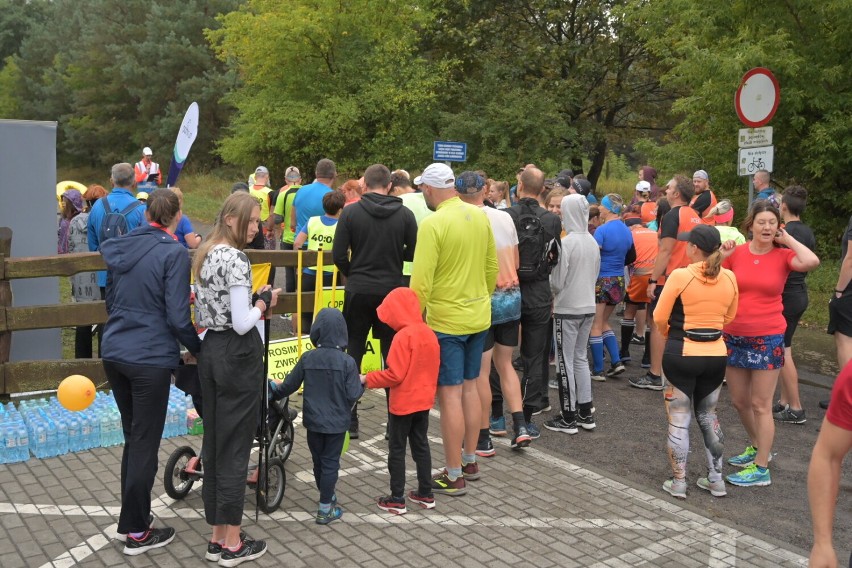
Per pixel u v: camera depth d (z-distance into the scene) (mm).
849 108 12469
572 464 5801
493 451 5930
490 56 23062
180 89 38938
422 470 4902
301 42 22578
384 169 5918
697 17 13289
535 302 6141
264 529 4570
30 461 5426
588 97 23469
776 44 12047
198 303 4035
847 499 5375
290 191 10141
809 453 6203
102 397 6125
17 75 50781
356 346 6020
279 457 4855
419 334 4707
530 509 4984
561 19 22469
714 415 5332
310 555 4262
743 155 8539
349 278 5910
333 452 4586
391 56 22500
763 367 5480
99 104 44500
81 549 4230
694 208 8914
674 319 5219
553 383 8062
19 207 7098
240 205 4027
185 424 6016
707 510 5090
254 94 25312
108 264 4133
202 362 4066
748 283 5461
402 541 4473
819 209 13438
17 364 6121
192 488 5078
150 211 4191
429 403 4793
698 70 13281
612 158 35812
